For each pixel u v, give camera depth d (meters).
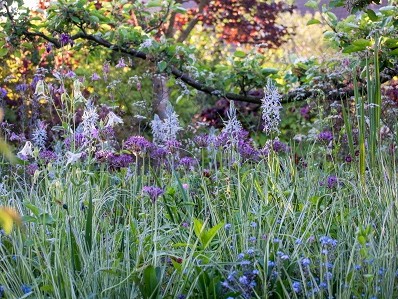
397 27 5.77
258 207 3.88
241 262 3.01
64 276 2.87
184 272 3.09
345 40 6.30
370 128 4.45
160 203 4.10
